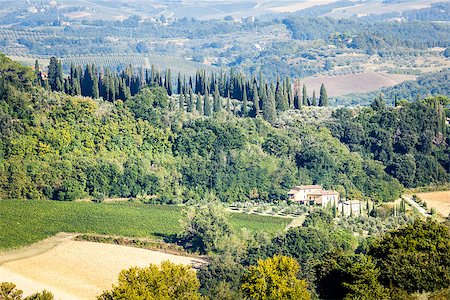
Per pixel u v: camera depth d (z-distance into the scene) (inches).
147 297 6806.1
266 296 7022.6
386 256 7150.6
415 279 6683.1
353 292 6614.2
